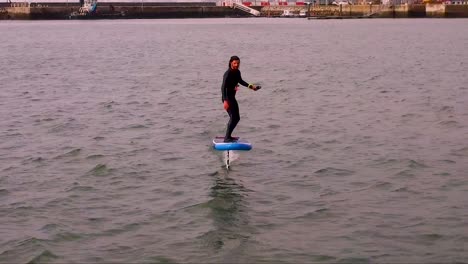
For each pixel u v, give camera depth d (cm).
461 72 4162
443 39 8488
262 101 2970
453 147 1928
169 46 8069
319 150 1920
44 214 1350
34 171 1714
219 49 7319
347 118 2466
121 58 6116
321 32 11250
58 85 3819
